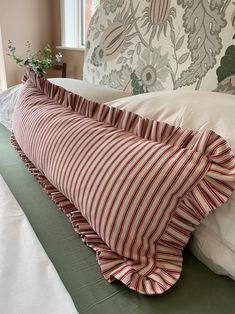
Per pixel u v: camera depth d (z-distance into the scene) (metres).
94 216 0.55
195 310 0.46
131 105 0.79
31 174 0.88
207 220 0.54
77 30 2.27
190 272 0.54
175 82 1.04
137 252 0.52
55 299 0.40
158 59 1.10
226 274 0.52
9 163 0.96
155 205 0.51
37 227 0.64
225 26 0.83
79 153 0.63
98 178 0.56
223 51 0.85
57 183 0.67
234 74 0.83
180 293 0.49
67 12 2.24
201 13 0.90
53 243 0.59
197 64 0.94
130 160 0.54
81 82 1.28
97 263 0.54
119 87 1.35
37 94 1.00
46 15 2.46
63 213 0.70
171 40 1.03
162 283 0.48
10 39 2.37
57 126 0.74
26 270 0.44
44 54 2.41
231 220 0.50
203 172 0.50
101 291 0.48
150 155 0.54
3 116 1.38
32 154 0.81
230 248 0.50
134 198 0.51
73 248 0.58
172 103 0.72
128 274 0.49
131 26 1.21
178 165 0.51
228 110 0.61
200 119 0.62
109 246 0.54
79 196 0.59
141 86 1.22
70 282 0.50
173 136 0.58
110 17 1.34
